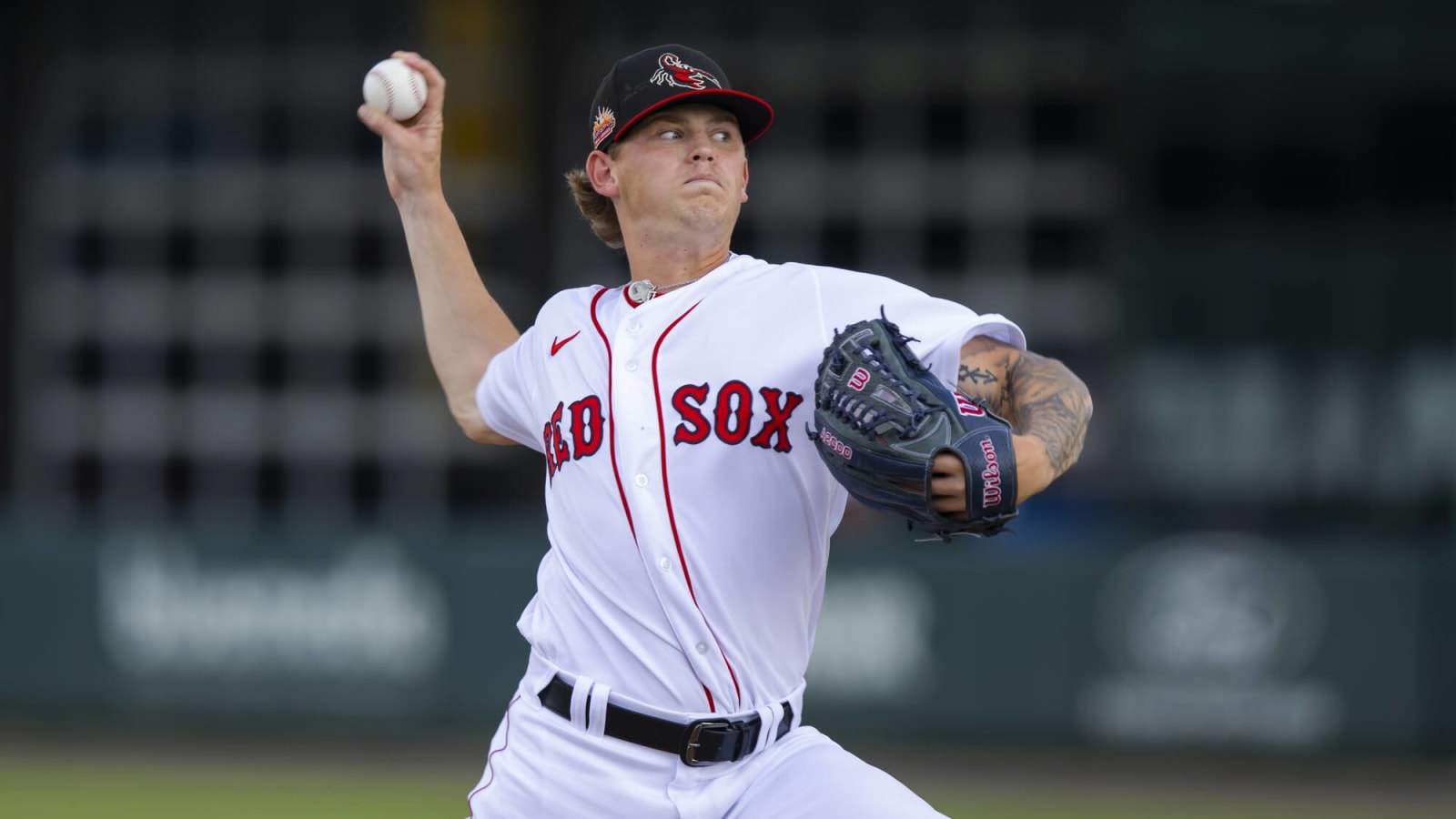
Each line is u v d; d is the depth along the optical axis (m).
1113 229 45.94
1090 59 45.91
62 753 33.41
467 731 34.34
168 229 48.41
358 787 29.78
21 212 47.75
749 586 10.48
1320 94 45.59
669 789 10.52
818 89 46.66
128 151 48.47
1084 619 32.66
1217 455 45.53
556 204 46.34
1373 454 45.41
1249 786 30.50
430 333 12.95
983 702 32.88
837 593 33.47
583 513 10.73
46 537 36.28
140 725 35.47
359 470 48.00
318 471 48.16
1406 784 30.77
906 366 9.62
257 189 48.25
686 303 10.66
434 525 47.00
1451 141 45.22
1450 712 31.42
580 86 46.44
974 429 9.31
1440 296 45.34
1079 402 9.97
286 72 47.88
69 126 48.25
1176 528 44.56
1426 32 45.16
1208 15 45.66
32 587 35.97
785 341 10.45
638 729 10.52
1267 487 45.47
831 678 33.41
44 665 35.81
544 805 10.86
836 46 46.44
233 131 48.22
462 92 46.47
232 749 34.06
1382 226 45.59
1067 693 32.66
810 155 46.75
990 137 46.25
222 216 48.34
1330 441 45.56
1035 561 32.91
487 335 12.85
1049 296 46.19
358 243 48.09
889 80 46.53
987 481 9.22
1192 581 32.31
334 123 47.94
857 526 39.00
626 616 10.53
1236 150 45.69
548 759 10.85
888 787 10.43
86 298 48.47
